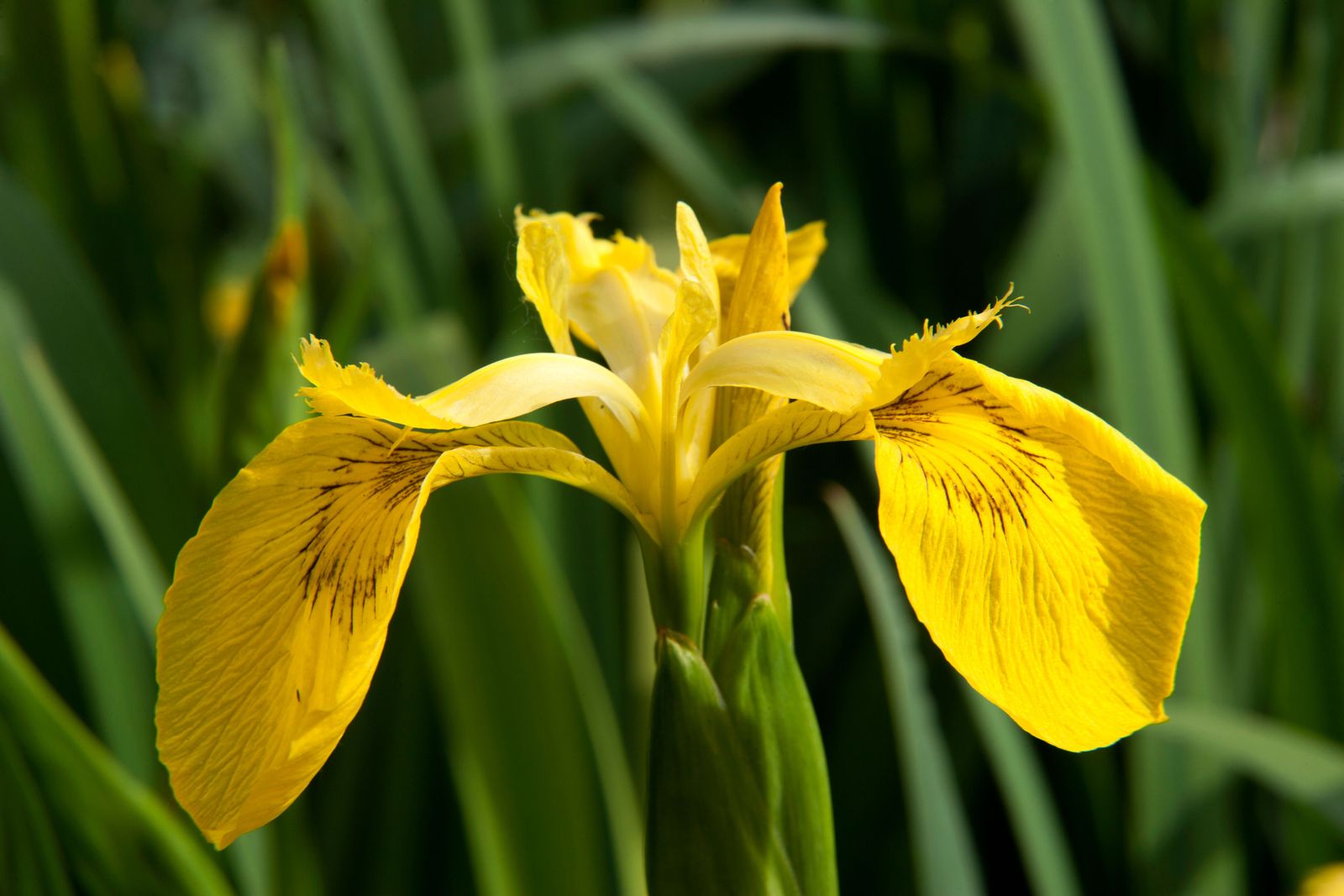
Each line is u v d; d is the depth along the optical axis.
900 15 0.59
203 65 0.79
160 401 0.53
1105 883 0.46
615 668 0.43
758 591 0.31
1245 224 0.50
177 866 0.35
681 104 0.63
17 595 0.40
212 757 0.30
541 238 0.32
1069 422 0.30
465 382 0.31
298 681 0.30
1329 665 0.44
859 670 0.48
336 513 0.31
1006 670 0.30
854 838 0.45
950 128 0.65
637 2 0.65
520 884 0.37
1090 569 0.30
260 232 0.69
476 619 0.37
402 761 0.42
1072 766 0.46
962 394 0.31
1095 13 0.43
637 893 0.38
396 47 0.60
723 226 0.56
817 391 0.31
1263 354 0.44
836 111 0.59
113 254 0.54
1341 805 0.38
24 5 0.50
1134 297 0.41
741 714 0.31
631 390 0.32
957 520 0.30
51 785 0.34
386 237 0.46
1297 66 0.61
